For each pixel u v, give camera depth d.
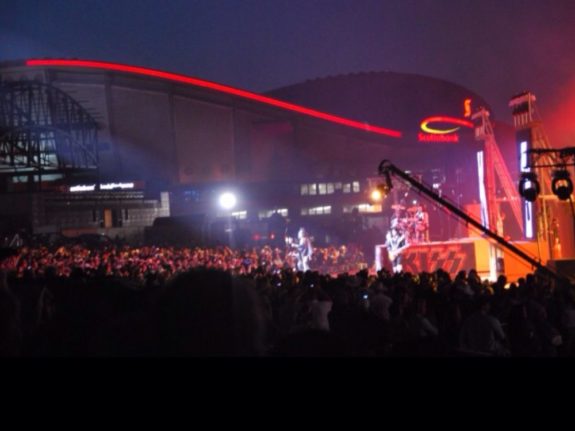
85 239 55.19
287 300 11.65
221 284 2.07
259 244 64.44
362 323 4.14
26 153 81.75
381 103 135.38
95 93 124.69
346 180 112.81
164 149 129.25
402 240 36.47
